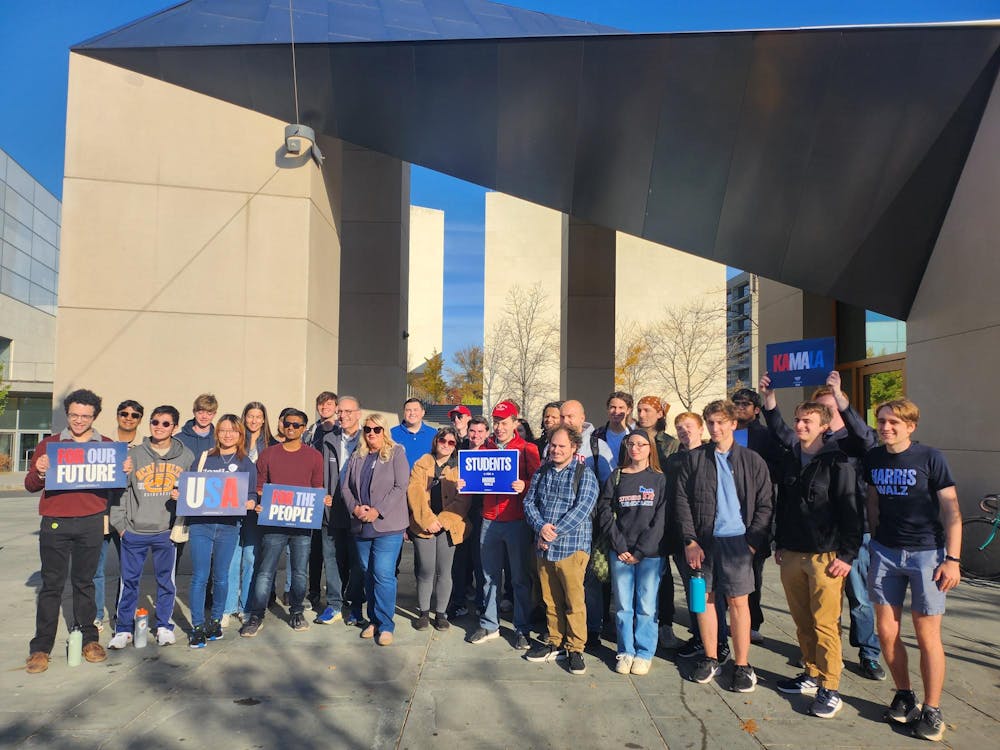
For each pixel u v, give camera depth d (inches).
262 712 155.2
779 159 323.3
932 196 322.0
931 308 332.8
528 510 193.8
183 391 313.1
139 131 316.5
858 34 304.7
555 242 1466.5
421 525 215.2
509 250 1462.8
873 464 159.5
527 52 326.0
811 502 163.2
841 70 309.6
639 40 321.1
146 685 170.7
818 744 142.6
